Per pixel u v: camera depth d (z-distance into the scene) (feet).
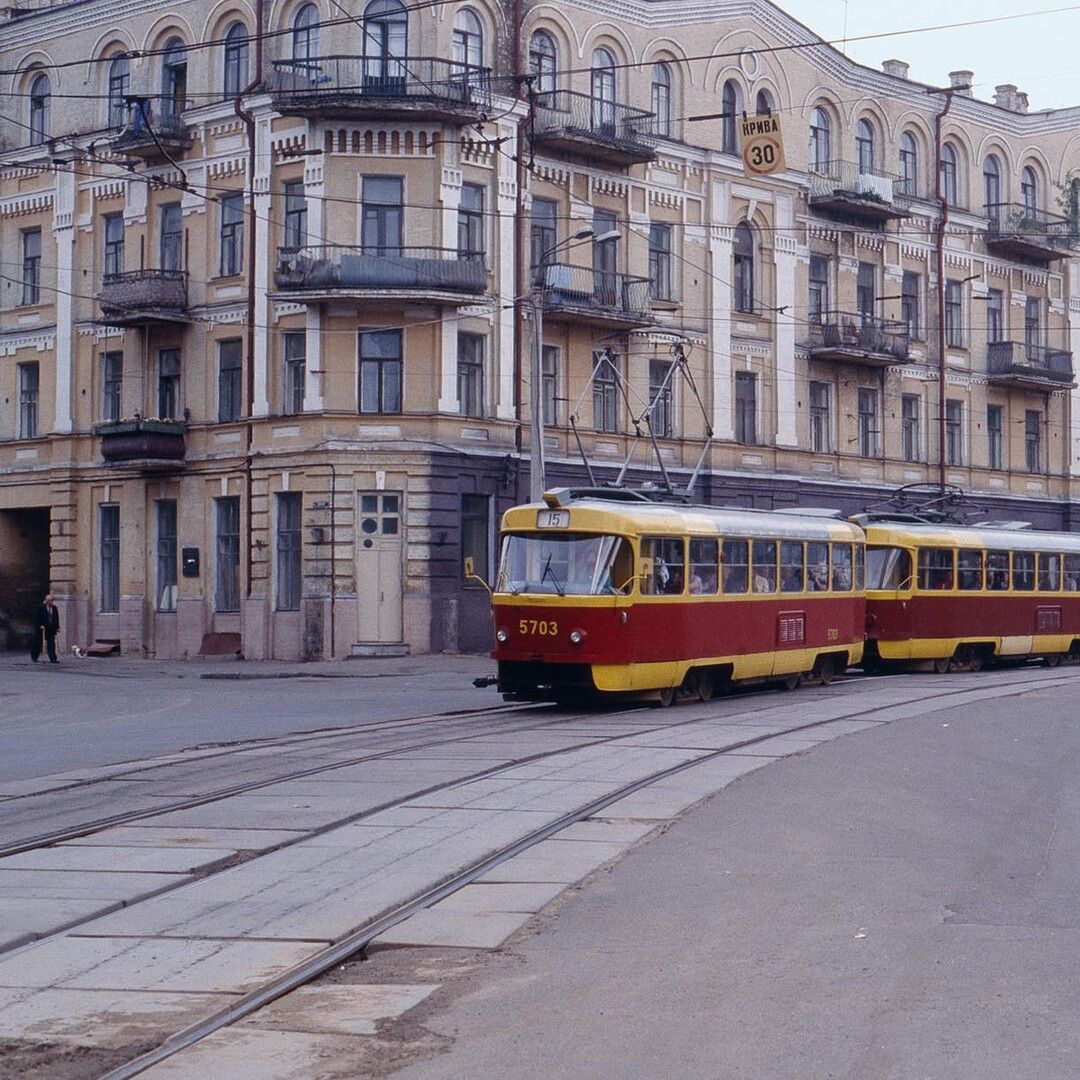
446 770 52.54
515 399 127.54
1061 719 73.82
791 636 87.25
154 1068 21.90
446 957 28.17
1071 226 180.14
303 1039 23.24
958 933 29.63
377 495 122.01
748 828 41.39
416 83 120.47
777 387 148.87
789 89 149.79
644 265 137.18
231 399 129.80
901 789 49.42
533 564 74.69
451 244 122.72
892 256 162.09
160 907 32.14
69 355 140.67
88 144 138.82
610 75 135.03
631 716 71.97
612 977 26.43
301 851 38.24
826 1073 21.06
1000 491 175.73
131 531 136.36
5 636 147.64
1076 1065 21.31
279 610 125.39
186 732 70.44
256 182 126.21
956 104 169.07
